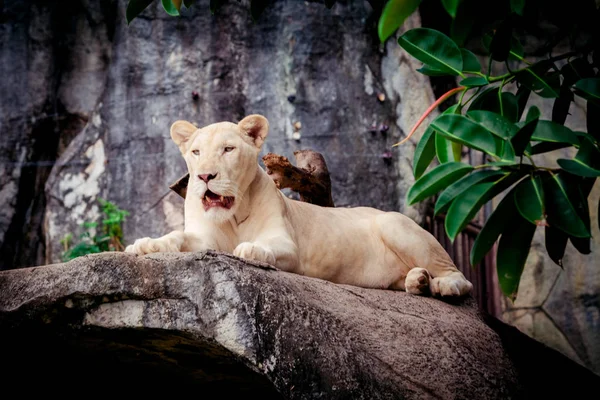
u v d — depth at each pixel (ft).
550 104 50.29
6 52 47.32
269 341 16.97
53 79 47.70
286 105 46.39
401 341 19.36
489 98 17.90
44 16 48.01
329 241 23.21
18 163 46.19
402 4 11.35
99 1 48.26
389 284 24.00
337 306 19.03
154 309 17.62
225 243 21.89
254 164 21.56
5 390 21.77
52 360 21.12
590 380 25.18
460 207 15.72
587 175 14.89
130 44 46.73
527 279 49.19
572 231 15.29
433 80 50.44
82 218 45.03
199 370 21.26
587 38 50.21
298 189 27.96
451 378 19.43
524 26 18.01
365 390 17.69
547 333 48.80
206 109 45.93
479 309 24.04
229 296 17.02
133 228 44.62
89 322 18.21
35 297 18.49
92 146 46.09
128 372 21.86
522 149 14.94
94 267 18.02
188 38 46.73
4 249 45.19
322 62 47.03
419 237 23.89
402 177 46.62
